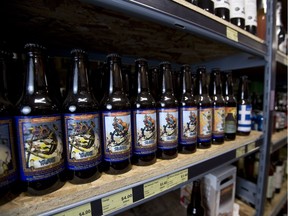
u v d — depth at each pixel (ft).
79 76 1.30
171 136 1.69
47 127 1.10
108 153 1.36
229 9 2.21
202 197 2.55
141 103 1.53
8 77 1.42
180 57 3.26
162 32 2.03
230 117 2.43
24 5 1.33
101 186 1.22
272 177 3.75
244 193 3.37
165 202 2.78
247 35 2.23
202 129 2.00
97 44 2.37
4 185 1.00
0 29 1.78
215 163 1.95
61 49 2.43
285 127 4.61
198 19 1.57
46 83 1.22
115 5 1.15
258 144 2.76
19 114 1.06
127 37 2.17
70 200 1.11
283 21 4.50
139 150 1.54
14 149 1.06
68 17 1.58
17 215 0.97
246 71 3.88
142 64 1.64
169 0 1.36
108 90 1.45
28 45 1.14
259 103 4.49
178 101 1.84
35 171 1.07
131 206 1.33
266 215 3.25
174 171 1.59
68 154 1.22
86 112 1.22
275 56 2.89
